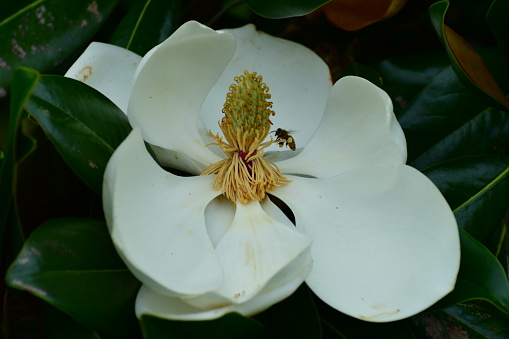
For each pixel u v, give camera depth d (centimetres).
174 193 87
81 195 87
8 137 82
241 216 88
